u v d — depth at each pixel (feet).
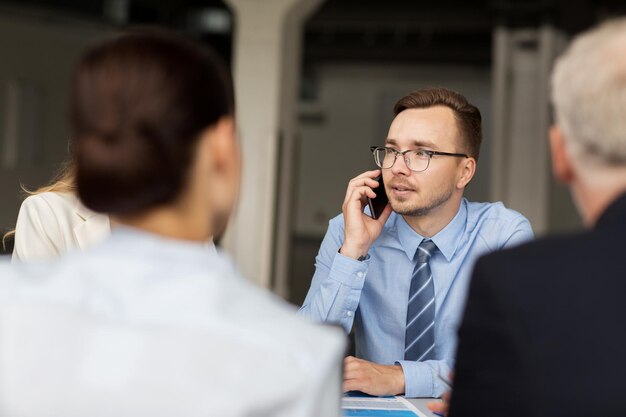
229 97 2.76
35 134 44.65
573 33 43.73
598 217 3.19
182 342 2.26
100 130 2.56
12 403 2.24
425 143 7.00
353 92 62.23
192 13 51.01
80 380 2.23
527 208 43.96
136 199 2.57
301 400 2.35
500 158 44.19
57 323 2.32
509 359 2.97
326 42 56.49
